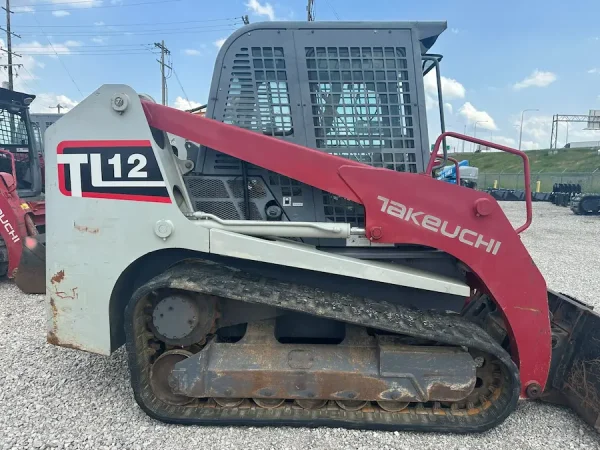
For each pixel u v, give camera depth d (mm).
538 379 2701
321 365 2600
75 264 2641
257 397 2635
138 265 2805
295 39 2795
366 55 2824
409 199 2537
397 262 2812
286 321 2904
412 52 2830
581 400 2727
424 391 2578
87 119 2547
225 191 2832
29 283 5348
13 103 7555
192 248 2533
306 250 2510
